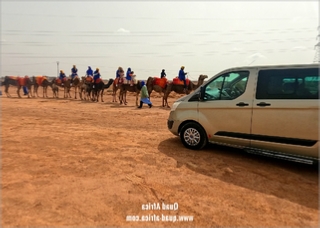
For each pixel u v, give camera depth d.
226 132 5.56
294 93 4.79
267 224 3.18
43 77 23.20
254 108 5.14
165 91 16.69
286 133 4.82
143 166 4.98
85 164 4.98
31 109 13.25
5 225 2.94
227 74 5.70
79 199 3.62
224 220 3.25
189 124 6.07
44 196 3.65
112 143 6.58
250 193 3.97
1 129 7.79
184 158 5.48
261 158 5.60
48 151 5.70
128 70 17.92
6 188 3.84
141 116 11.88
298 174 4.74
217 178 4.50
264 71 5.17
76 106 16.00
